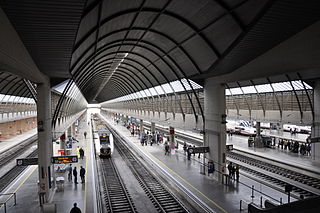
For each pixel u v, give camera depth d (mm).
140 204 14969
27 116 42750
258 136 31578
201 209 13297
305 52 10414
